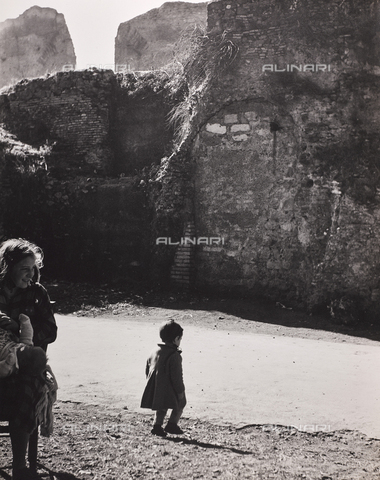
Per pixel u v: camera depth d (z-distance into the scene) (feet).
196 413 17.26
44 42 102.68
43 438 14.23
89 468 12.14
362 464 13.38
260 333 34.35
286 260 43.57
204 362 24.35
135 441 14.30
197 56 47.80
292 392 20.04
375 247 40.32
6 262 11.85
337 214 41.16
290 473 12.26
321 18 43.34
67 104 56.18
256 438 15.30
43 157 53.31
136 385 19.89
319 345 30.63
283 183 44.11
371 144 41.70
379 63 42.63
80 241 50.65
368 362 26.11
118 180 51.42
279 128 44.55
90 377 20.79
